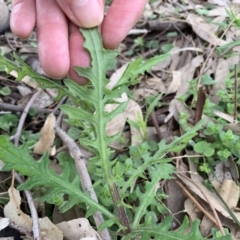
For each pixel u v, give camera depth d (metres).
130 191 0.21
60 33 0.19
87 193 0.17
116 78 0.29
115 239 0.19
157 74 0.31
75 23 0.18
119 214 0.17
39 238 0.18
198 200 0.22
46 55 0.19
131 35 0.35
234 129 0.24
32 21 0.20
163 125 0.26
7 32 0.33
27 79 0.29
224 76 0.29
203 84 0.28
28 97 0.28
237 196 0.21
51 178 0.17
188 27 0.35
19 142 0.24
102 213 0.18
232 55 0.30
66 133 0.24
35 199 0.21
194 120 0.25
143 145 0.22
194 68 0.30
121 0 0.20
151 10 0.37
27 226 0.19
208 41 0.32
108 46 0.20
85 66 0.19
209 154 0.23
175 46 0.34
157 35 0.35
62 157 0.22
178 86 0.28
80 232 0.18
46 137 0.23
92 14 0.17
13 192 0.20
